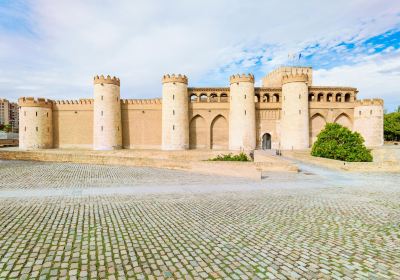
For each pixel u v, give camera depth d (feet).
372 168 75.97
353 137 98.07
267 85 199.52
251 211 35.01
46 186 49.88
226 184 54.95
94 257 20.83
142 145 163.43
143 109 163.32
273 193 46.91
